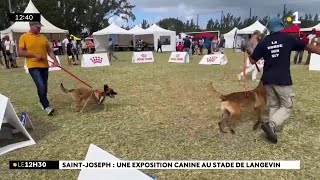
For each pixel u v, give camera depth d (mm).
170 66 17672
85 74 14352
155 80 11789
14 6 61469
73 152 4883
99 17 64188
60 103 8078
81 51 36281
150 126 6008
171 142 5180
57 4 60688
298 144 4973
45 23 31922
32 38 6516
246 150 4797
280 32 4840
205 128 5785
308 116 6344
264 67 5004
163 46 38625
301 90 9148
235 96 5297
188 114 6734
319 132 5469
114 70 15758
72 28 62906
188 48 27297
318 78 11508
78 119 6570
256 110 5391
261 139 5195
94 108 7430
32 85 11250
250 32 37594
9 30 27688
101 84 11148
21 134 5664
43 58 6648
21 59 25906
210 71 14656
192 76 12789
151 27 39219
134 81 11656
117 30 37719
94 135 5594
